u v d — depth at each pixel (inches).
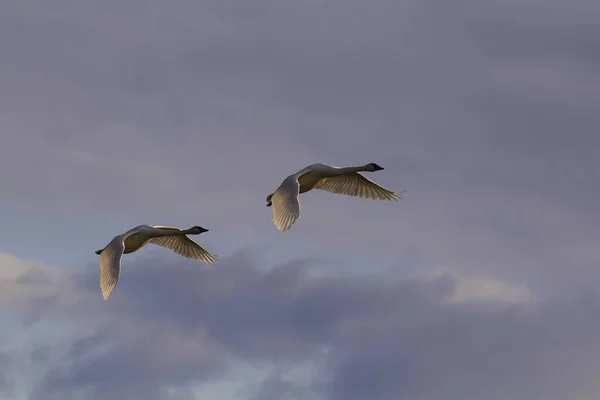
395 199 2389.3
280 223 2197.3
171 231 2383.1
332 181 2402.8
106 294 2273.6
